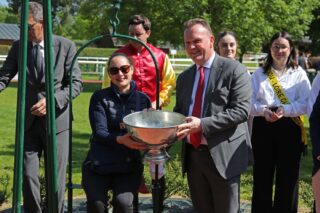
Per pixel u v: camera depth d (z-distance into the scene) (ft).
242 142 11.12
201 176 11.44
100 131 10.96
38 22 12.84
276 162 14.15
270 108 13.47
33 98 13.15
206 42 10.70
